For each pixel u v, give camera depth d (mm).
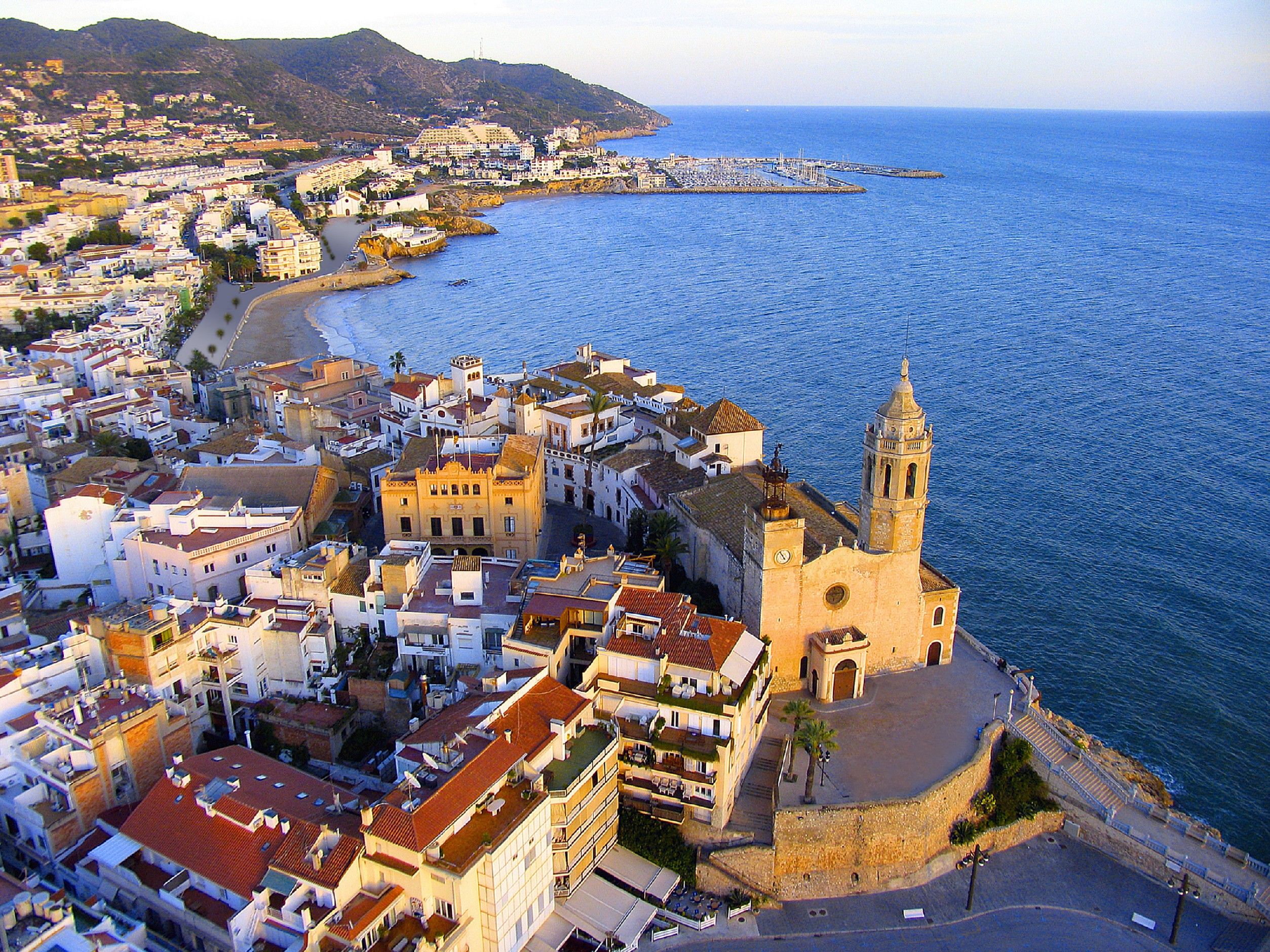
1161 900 86125
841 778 88250
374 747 94125
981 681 105312
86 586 122625
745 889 82938
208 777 75812
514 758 74438
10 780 80062
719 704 83562
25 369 193500
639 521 126188
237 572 114062
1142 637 126000
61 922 60938
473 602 100688
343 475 150000
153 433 167250
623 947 75625
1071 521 155000
